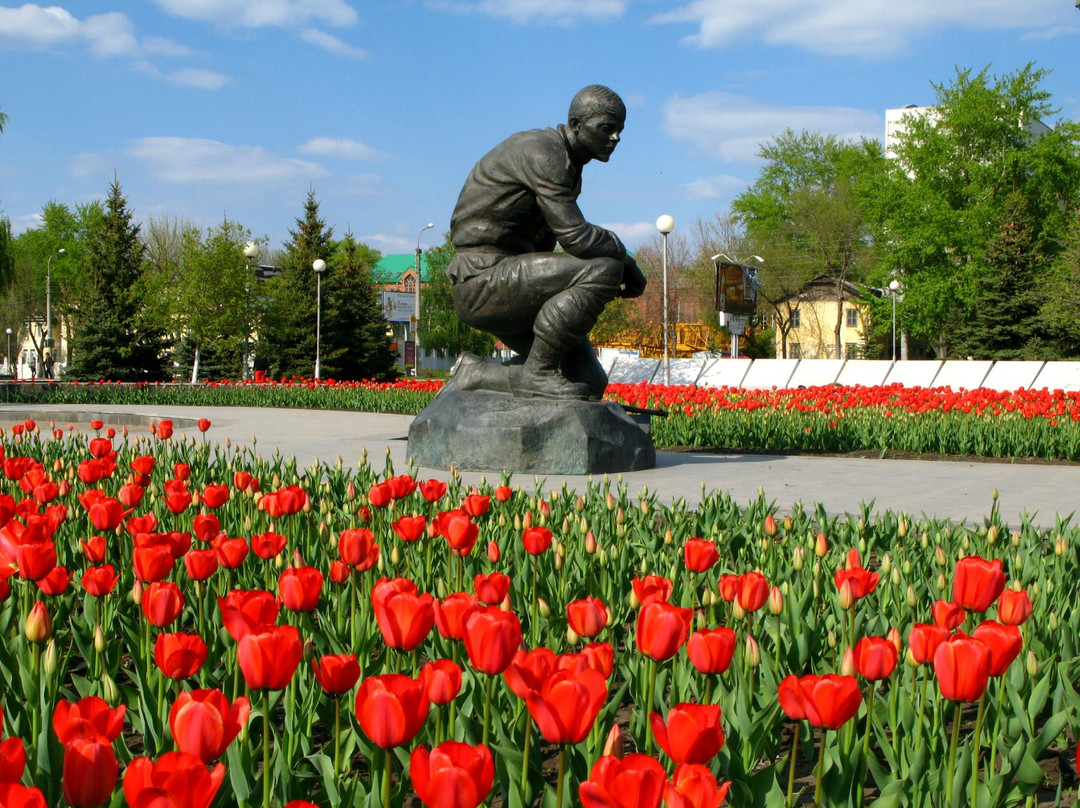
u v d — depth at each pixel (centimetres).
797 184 6512
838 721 194
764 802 229
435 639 355
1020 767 247
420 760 152
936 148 4834
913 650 239
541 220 998
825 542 398
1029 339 4531
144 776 145
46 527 368
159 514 556
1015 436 1222
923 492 877
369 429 1617
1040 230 4778
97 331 4766
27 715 263
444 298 5309
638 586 282
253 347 4431
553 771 297
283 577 262
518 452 959
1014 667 314
